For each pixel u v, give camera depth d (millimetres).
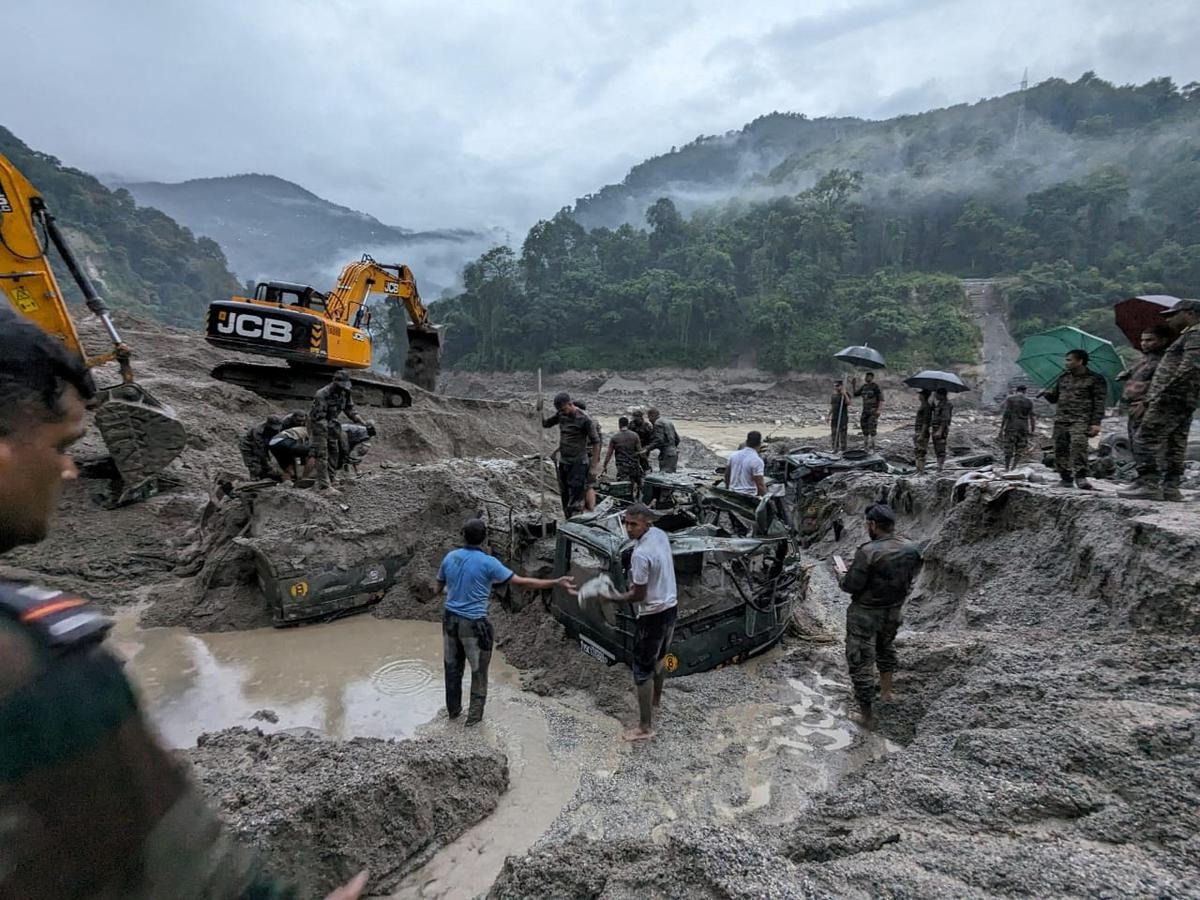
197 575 8953
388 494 9281
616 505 8516
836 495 12883
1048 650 5680
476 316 87250
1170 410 6754
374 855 4145
